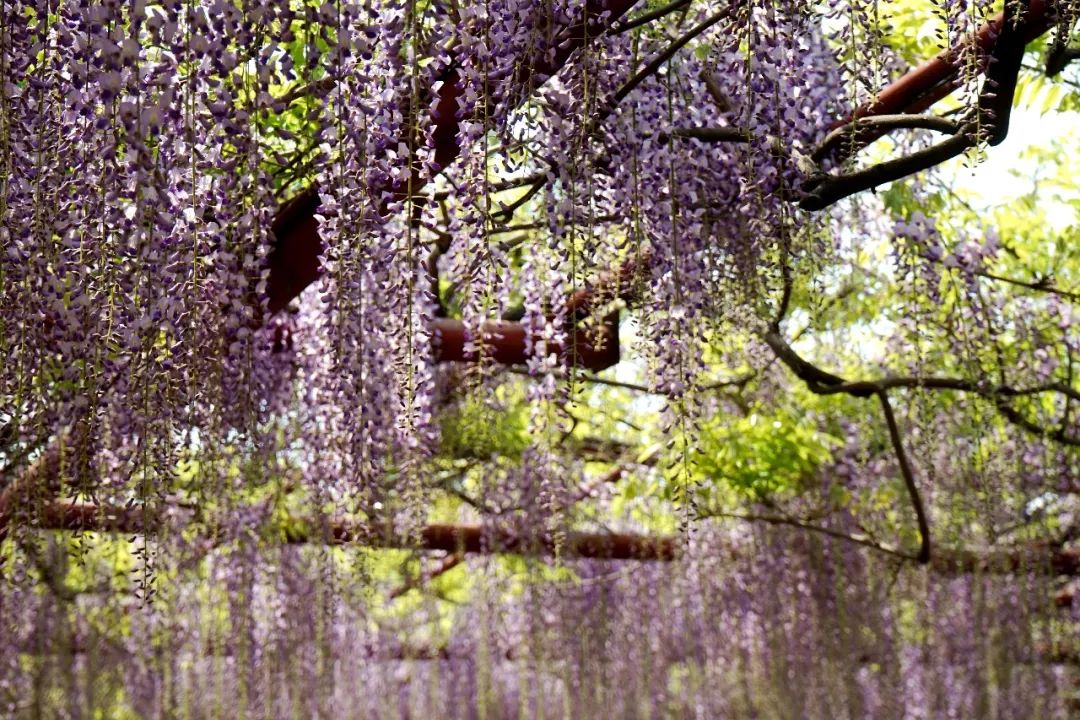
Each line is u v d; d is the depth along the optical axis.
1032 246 5.27
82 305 2.53
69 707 6.71
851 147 2.95
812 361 6.03
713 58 3.20
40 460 3.19
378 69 2.51
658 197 3.16
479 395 3.77
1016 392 4.71
